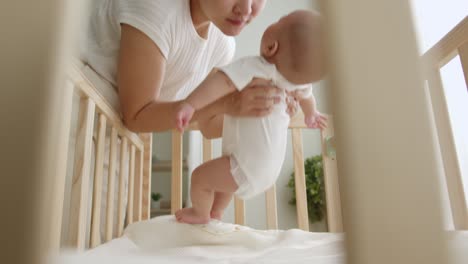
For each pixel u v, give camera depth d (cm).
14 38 23
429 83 98
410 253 23
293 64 78
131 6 86
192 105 77
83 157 63
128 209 104
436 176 25
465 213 92
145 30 80
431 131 25
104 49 93
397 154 25
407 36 27
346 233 24
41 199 22
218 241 83
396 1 27
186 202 191
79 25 25
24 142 22
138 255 60
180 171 131
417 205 24
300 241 87
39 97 23
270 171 85
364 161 24
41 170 22
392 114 25
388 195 24
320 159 220
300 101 96
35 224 22
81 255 48
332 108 25
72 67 55
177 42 92
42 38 23
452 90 108
